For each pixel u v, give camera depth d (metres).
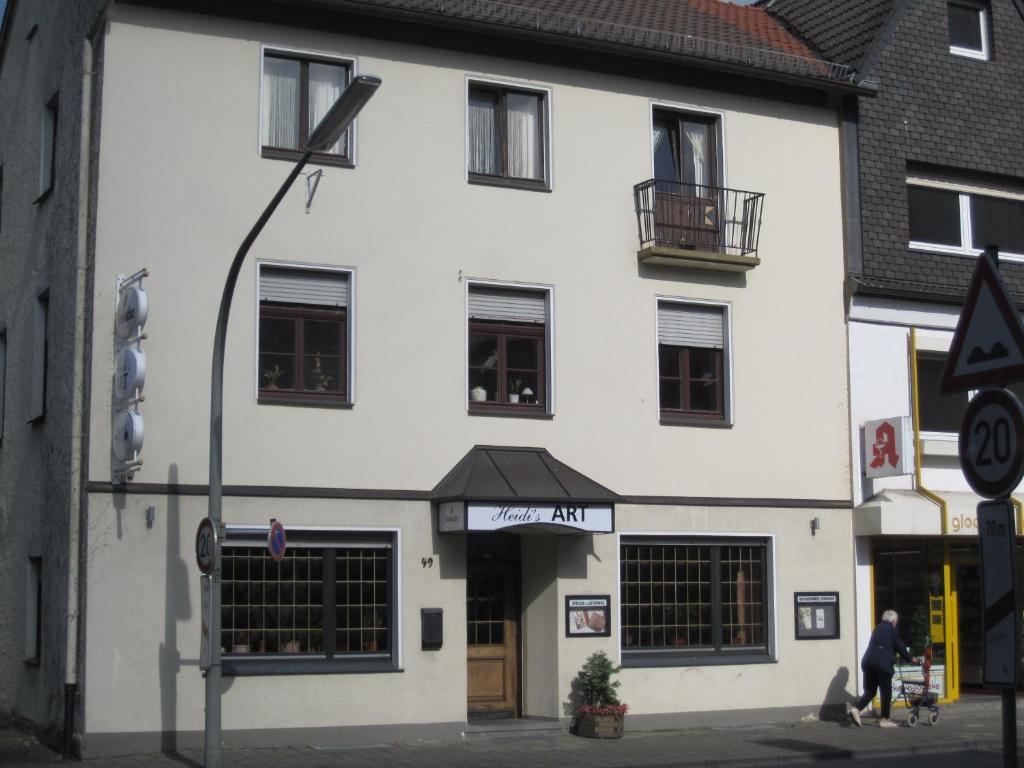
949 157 20.78
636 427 17.88
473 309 17.16
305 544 15.80
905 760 15.15
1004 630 6.40
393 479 16.23
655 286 18.27
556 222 17.67
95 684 14.34
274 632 15.52
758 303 19.02
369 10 16.39
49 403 16.50
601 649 17.20
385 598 16.16
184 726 14.71
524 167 17.75
